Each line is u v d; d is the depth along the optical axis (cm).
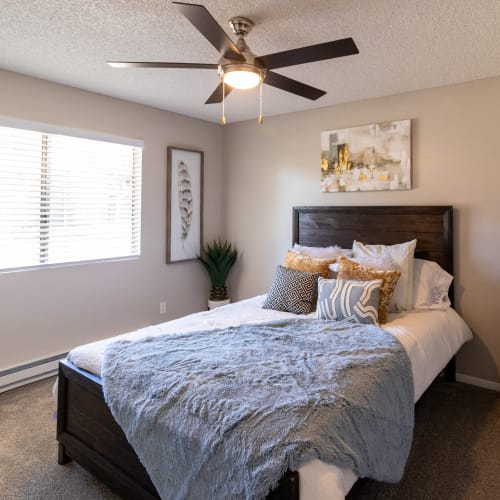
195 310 439
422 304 281
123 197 366
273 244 412
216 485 124
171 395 150
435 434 232
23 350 300
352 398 147
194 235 428
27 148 299
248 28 205
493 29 211
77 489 184
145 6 192
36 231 307
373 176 337
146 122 374
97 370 187
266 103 357
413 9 191
